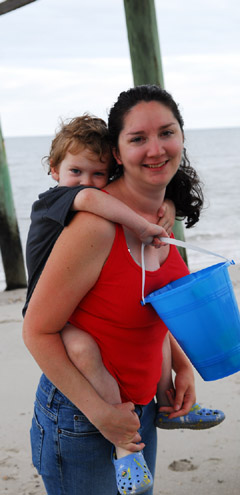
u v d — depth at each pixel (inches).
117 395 76.5
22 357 198.4
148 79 249.3
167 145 74.1
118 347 76.2
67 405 76.7
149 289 76.8
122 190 80.0
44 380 80.0
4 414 156.8
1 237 346.3
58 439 77.8
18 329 233.3
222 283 75.8
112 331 75.2
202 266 455.2
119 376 77.7
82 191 72.9
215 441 135.5
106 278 73.1
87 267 71.7
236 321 78.3
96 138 94.3
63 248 71.6
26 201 1210.6
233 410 147.7
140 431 84.0
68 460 78.4
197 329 75.4
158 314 76.2
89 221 71.3
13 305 288.0
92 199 71.8
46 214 74.7
